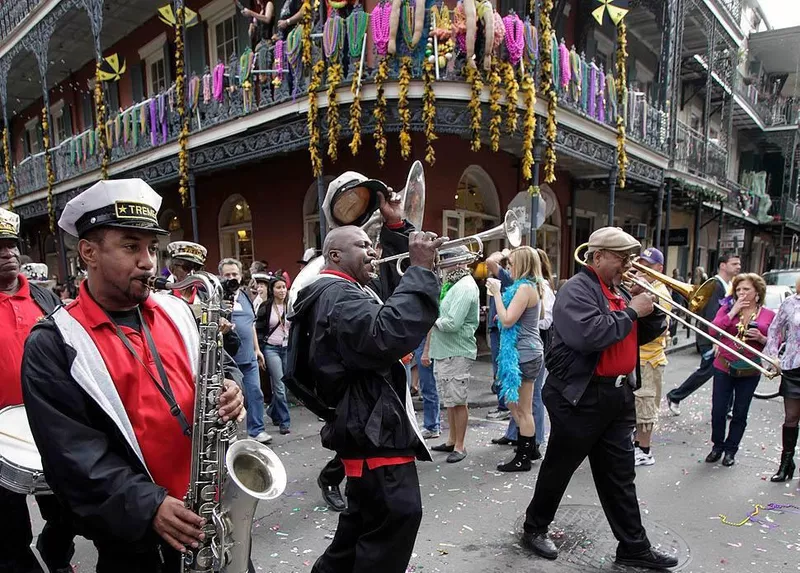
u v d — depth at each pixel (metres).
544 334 5.12
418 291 1.90
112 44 14.25
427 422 5.19
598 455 2.94
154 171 10.45
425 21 6.52
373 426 2.00
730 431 4.45
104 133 11.27
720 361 4.45
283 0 9.40
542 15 7.25
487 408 6.43
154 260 1.62
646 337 3.06
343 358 1.97
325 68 7.05
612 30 12.48
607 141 9.09
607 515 2.96
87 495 1.38
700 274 12.54
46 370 1.43
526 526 3.10
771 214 22.94
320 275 2.24
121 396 1.53
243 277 6.73
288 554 3.07
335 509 3.63
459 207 9.46
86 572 2.95
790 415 4.05
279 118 7.61
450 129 6.77
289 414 5.90
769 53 21.66
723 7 13.04
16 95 18.20
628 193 13.53
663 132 11.38
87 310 1.55
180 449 1.63
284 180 10.28
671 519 3.47
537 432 4.96
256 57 7.95
